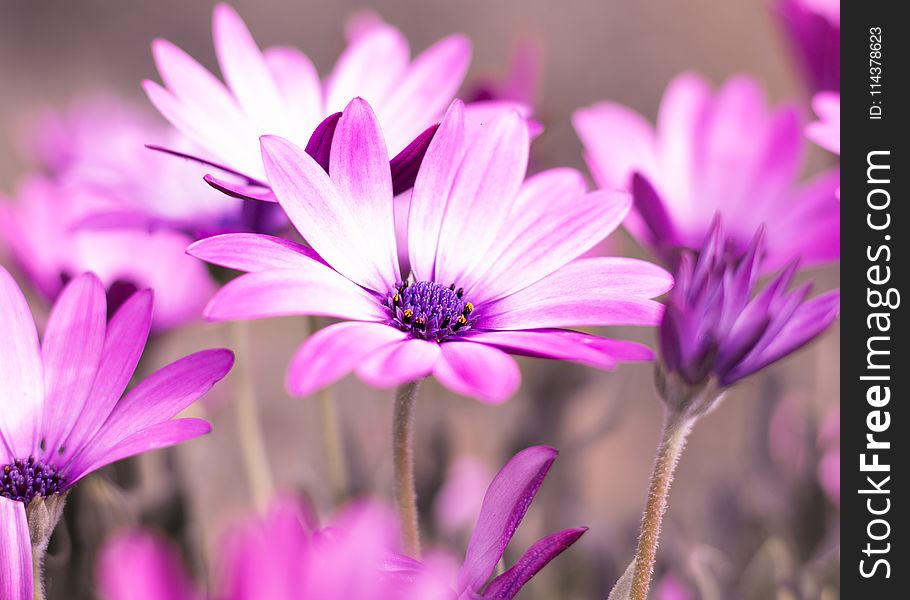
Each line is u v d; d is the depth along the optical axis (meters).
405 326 0.40
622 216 0.41
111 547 0.35
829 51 0.47
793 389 0.58
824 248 0.47
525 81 0.50
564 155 1.20
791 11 0.48
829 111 0.46
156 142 0.53
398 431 0.41
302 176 0.40
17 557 0.38
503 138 0.42
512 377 0.38
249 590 0.35
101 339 0.40
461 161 0.41
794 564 0.49
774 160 0.48
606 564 0.50
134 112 0.72
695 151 0.49
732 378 0.40
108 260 0.50
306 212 0.40
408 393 0.40
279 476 0.67
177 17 1.67
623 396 0.52
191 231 0.47
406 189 0.42
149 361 0.50
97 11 1.69
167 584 0.35
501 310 0.41
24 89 1.56
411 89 0.45
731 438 0.94
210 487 0.53
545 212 0.42
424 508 0.49
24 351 0.40
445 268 0.41
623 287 0.40
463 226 0.41
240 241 0.39
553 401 0.52
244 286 0.38
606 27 1.54
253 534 0.35
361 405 0.54
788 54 0.50
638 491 0.85
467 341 0.40
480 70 1.52
